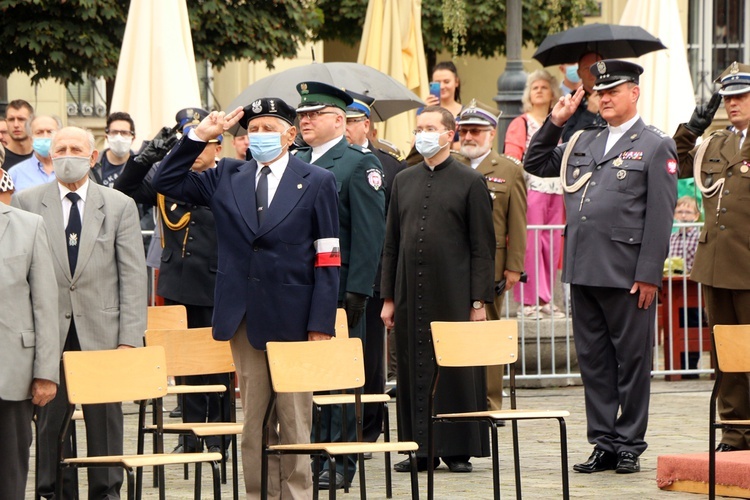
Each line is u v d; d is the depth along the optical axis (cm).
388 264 1212
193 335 1077
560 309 1758
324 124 1134
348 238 1138
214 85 3064
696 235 1795
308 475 980
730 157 1184
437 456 1178
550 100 1705
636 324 1166
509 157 1384
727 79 1180
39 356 923
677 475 1087
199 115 1202
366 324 1232
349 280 1116
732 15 3291
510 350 1074
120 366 926
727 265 1171
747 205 1166
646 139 1178
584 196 1194
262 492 918
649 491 1088
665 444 1293
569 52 1730
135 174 1184
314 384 943
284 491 977
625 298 1165
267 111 967
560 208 1733
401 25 1820
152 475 1212
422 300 1176
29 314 926
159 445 942
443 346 1041
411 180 1202
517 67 1798
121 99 1589
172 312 1230
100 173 1552
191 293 1295
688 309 1789
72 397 904
